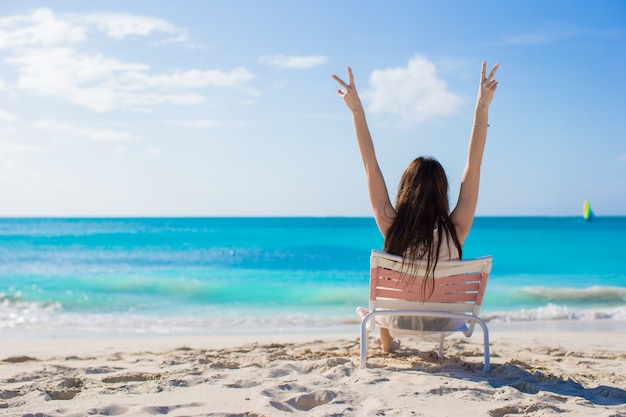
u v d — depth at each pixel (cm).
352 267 2334
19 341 806
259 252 3138
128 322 1120
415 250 391
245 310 1312
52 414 309
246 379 395
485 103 404
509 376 404
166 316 1211
